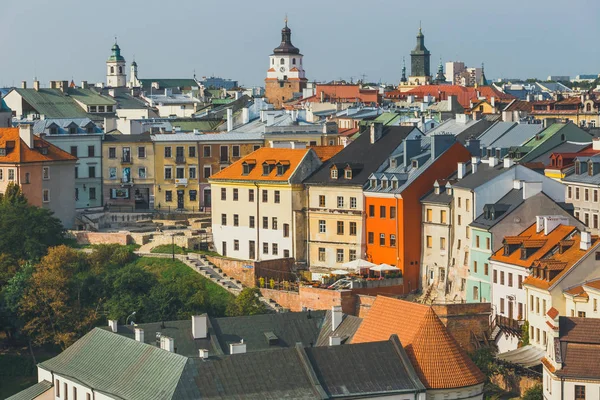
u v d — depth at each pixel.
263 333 181.38
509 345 192.88
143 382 153.88
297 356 154.38
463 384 156.75
